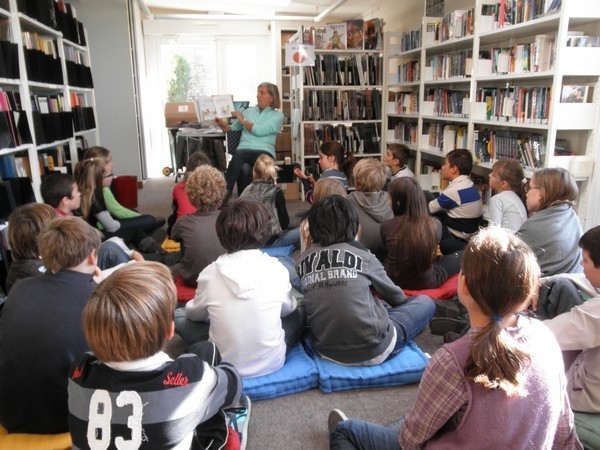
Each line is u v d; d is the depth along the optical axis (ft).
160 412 3.14
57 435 4.64
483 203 12.26
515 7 10.44
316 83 17.29
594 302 4.71
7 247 8.82
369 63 17.44
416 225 8.22
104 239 11.06
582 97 9.32
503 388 2.81
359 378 6.24
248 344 5.94
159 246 11.91
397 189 8.29
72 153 14.20
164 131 28.07
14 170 9.57
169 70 27.61
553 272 7.09
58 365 4.41
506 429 2.91
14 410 4.54
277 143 22.11
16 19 10.10
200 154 12.35
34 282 4.63
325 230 6.36
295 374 6.23
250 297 5.84
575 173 9.43
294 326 6.77
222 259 6.00
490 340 2.85
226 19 26.27
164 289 3.34
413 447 3.36
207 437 4.08
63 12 13.91
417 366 6.40
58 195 8.87
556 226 7.09
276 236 11.68
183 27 26.89
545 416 2.94
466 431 3.01
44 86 11.96
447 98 13.89
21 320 4.43
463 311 7.89
